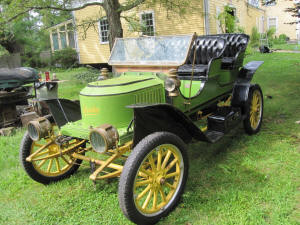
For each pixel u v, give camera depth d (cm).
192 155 400
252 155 382
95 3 733
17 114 633
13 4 649
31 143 328
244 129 455
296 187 300
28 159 304
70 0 723
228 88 459
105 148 244
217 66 399
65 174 361
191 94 375
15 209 304
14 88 621
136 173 240
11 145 477
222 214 266
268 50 1547
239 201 281
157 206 270
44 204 309
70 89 939
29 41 1481
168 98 319
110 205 298
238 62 460
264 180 318
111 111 283
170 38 328
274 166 347
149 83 312
